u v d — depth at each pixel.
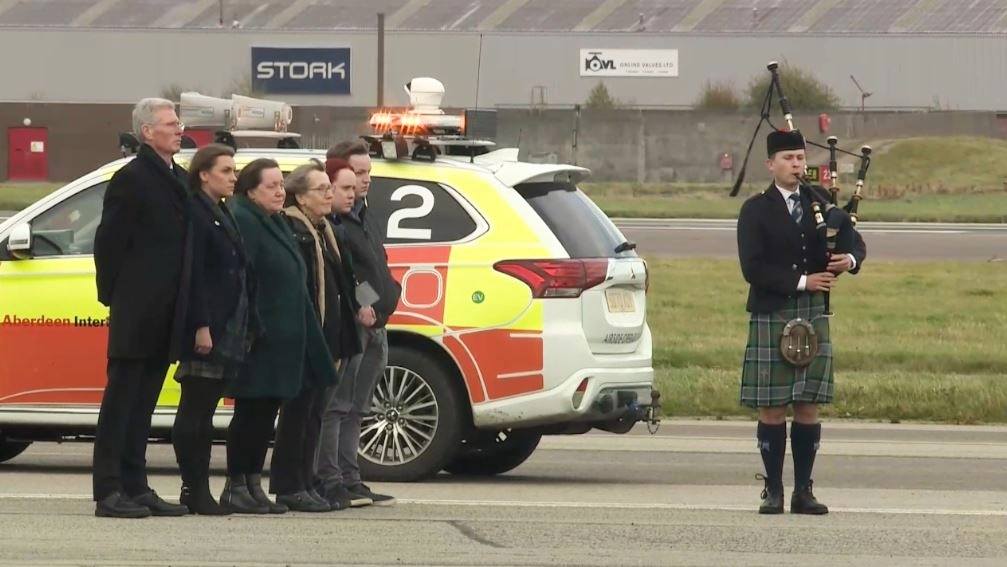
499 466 39.91
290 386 30.64
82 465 40.59
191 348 29.61
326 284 31.66
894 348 66.94
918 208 177.62
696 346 66.81
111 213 29.11
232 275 29.80
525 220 37.03
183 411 30.27
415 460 36.91
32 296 37.59
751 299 31.78
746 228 31.41
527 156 40.03
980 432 49.22
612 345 37.06
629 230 138.75
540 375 36.28
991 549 28.05
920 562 26.81
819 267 31.41
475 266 36.81
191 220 29.39
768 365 31.61
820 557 27.14
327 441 32.19
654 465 41.53
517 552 27.14
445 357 36.91
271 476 31.80
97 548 26.77
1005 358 64.06
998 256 116.62
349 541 27.94
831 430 49.56
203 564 25.59
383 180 38.00
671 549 27.66
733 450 44.56
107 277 29.36
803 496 32.25
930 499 35.22
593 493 35.75
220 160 29.75
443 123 39.38
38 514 30.31
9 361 37.72
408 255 37.22
